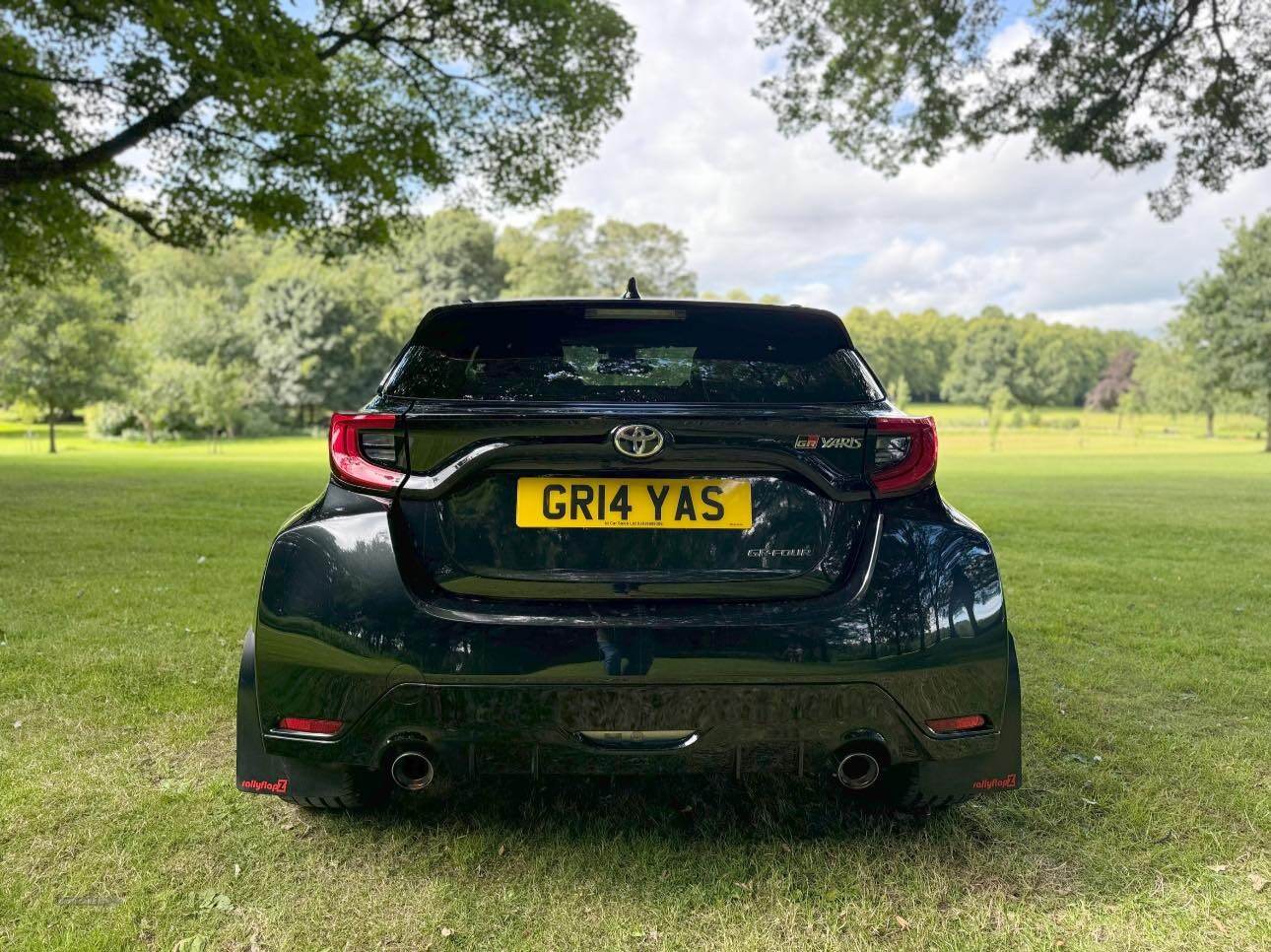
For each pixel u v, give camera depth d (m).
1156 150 12.39
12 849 1.97
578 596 1.73
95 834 2.04
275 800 2.24
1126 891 1.85
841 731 1.72
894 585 1.74
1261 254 45.06
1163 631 4.35
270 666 1.74
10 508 9.35
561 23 13.51
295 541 1.78
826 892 1.83
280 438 67.06
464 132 14.19
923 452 1.82
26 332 38.53
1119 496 13.74
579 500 1.74
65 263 14.85
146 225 10.82
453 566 1.74
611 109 14.72
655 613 1.71
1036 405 145.25
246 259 93.38
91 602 4.61
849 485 1.78
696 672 1.67
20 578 5.27
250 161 10.73
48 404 40.78
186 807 2.20
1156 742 2.73
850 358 2.08
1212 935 1.68
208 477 15.72
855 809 2.23
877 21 12.52
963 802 2.07
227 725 2.79
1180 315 49.53
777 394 1.91
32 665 3.42
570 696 1.68
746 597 1.74
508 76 14.03
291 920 1.71
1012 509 11.17
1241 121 11.88
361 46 13.45
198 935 1.65
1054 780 2.43
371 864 1.93
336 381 69.38
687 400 1.86
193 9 8.77
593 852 1.99
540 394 1.87
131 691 3.11
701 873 1.90
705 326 2.05
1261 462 31.41
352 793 1.97
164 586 5.09
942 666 1.73
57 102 9.68
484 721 1.69
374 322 72.88
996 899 1.81
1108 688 3.36
